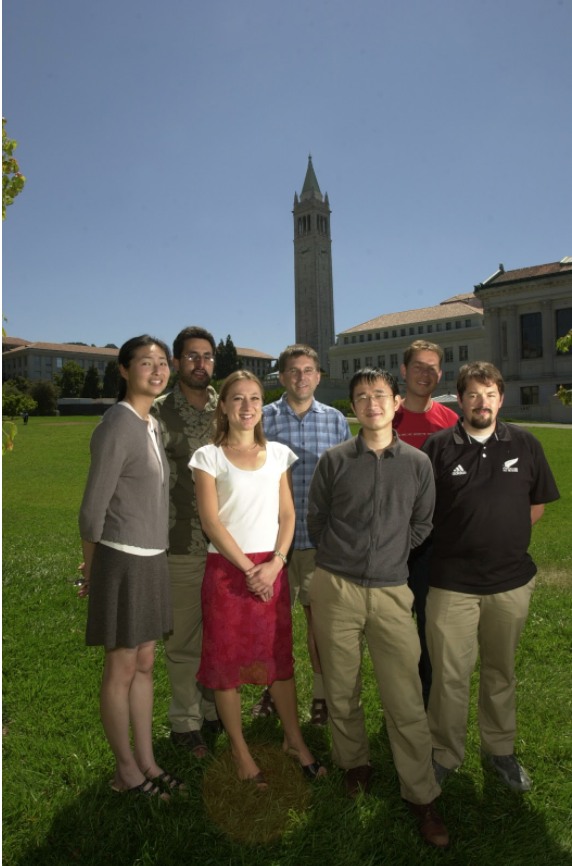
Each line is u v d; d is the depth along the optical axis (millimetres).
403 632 2725
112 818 2553
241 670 2783
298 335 102938
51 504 12875
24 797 2672
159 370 2805
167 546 2895
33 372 107312
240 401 2893
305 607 3660
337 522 2857
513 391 51969
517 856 2381
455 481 2891
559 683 3840
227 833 2484
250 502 2900
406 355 3748
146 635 2709
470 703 3613
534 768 2982
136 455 2709
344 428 3889
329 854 2379
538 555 7586
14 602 5441
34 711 3441
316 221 102188
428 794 2574
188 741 3172
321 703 3504
